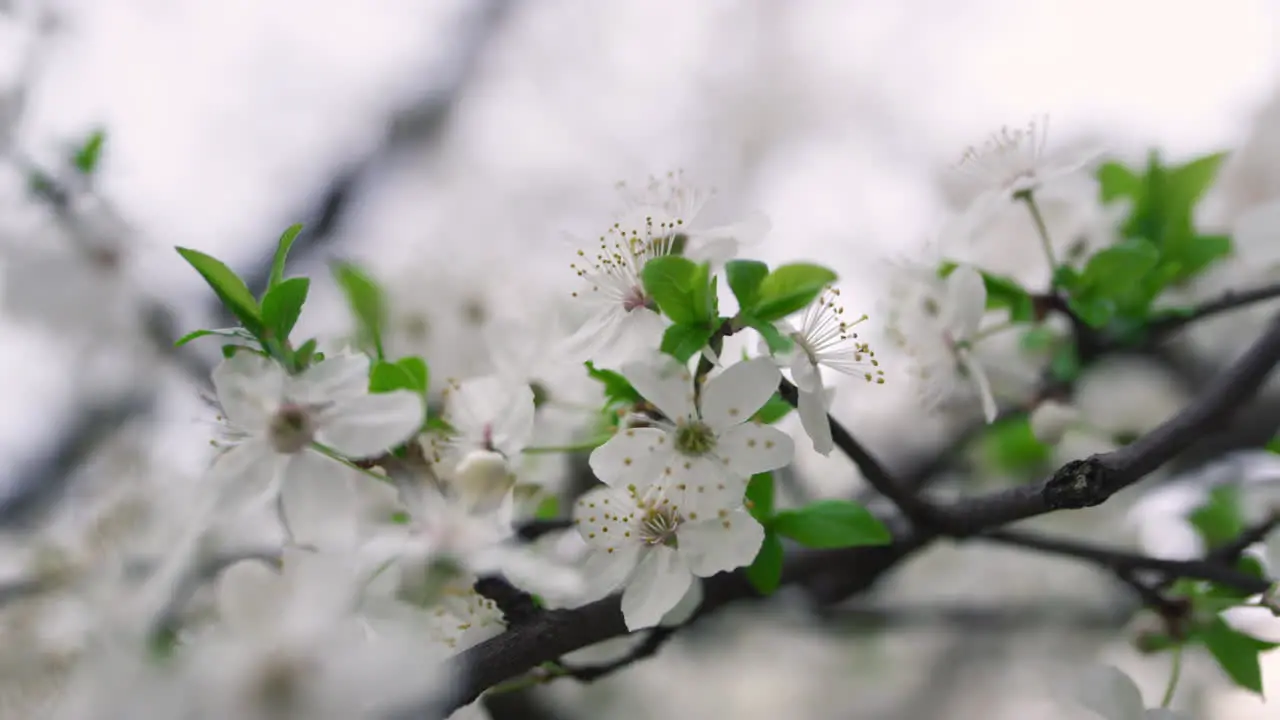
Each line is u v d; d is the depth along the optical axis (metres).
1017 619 0.59
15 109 0.47
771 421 0.40
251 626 0.37
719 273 0.40
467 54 0.86
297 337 0.42
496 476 0.39
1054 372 0.45
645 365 0.39
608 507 0.39
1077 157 0.44
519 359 0.42
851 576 0.44
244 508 0.38
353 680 0.36
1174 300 0.46
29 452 0.50
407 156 0.80
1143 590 0.42
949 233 0.44
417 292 0.45
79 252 0.47
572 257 0.40
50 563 0.41
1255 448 0.48
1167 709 0.42
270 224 0.69
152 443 0.46
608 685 0.66
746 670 0.73
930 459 0.52
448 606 0.39
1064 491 0.40
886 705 0.74
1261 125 0.63
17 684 0.39
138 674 0.36
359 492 0.39
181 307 0.49
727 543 0.39
